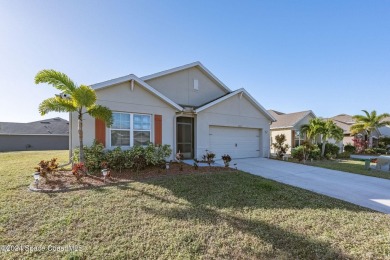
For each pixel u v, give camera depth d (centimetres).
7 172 862
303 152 1498
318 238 371
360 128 2520
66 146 3081
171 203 531
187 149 1290
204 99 1460
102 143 946
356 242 359
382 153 2362
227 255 319
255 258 313
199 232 384
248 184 735
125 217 440
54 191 590
